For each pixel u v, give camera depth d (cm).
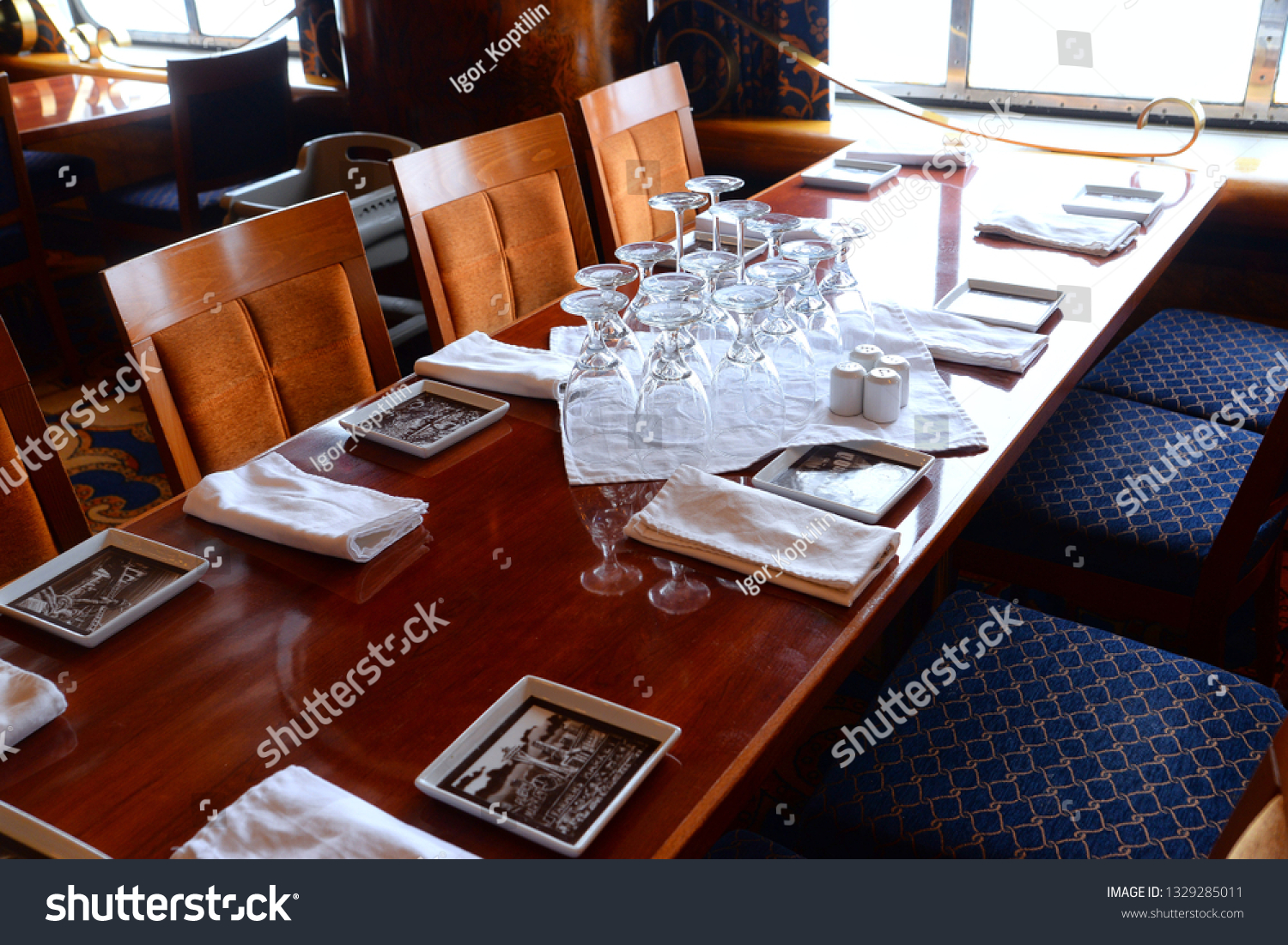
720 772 84
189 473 145
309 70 417
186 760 87
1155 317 241
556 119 214
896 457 127
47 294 326
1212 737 119
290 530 113
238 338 151
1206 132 300
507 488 125
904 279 183
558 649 98
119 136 466
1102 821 110
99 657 99
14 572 136
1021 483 175
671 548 112
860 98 353
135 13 489
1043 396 142
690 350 123
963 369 150
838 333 147
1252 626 207
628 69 305
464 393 146
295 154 363
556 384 144
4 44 485
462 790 82
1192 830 108
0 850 77
